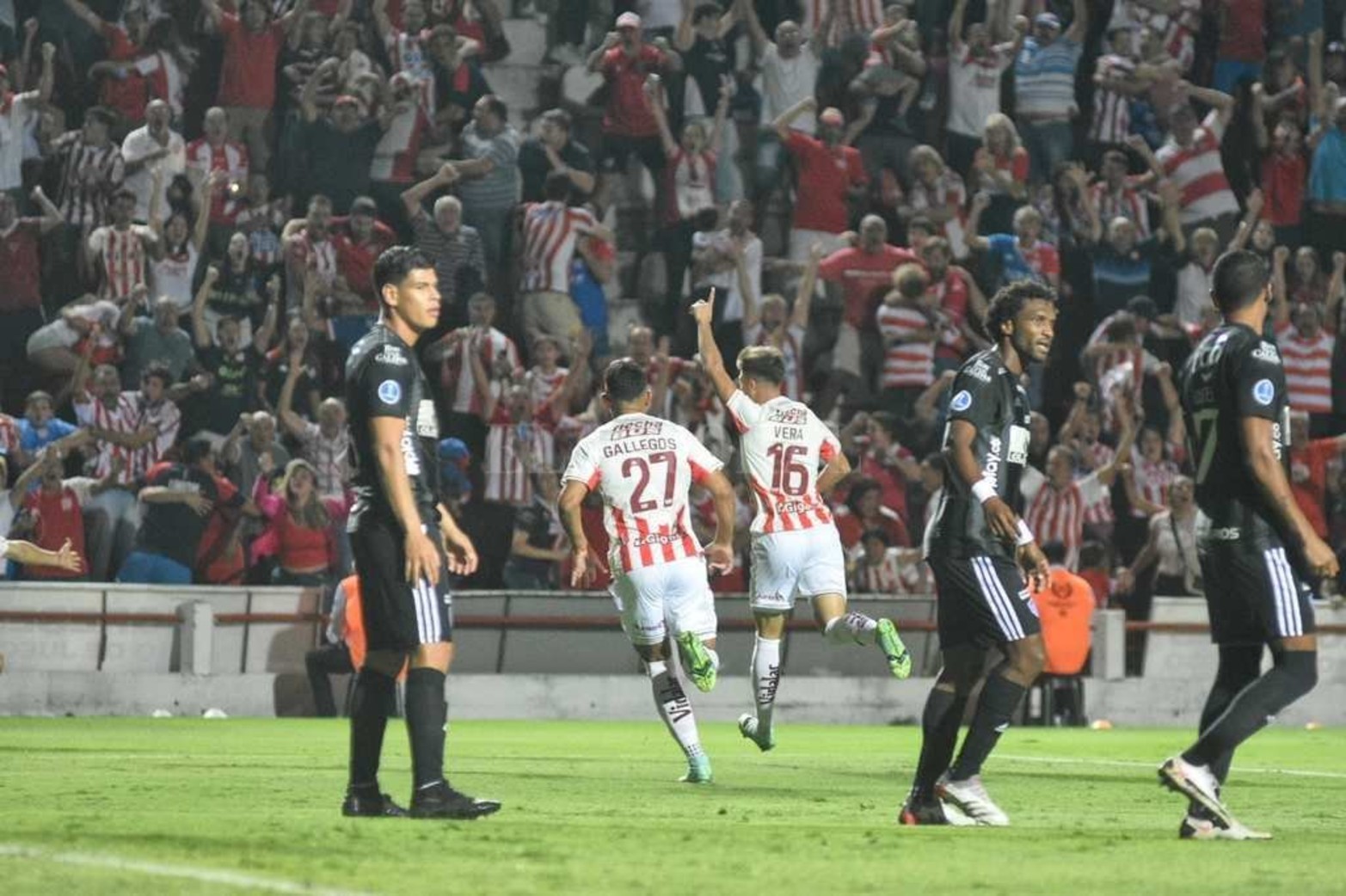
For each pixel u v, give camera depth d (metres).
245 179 42.06
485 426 41.16
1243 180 49.50
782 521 21.22
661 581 18.73
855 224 45.81
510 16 46.66
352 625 35.34
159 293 40.88
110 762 20.95
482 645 38.12
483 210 43.62
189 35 43.00
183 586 36.62
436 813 12.66
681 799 16.14
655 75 45.34
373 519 12.49
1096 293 46.91
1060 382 46.78
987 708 13.48
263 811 13.57
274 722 33.12
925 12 47.97
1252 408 12.45
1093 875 9.66
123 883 8.34
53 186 41.38
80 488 37.53
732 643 39.41
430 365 41.53
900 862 10.16
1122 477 44.34
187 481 37.72
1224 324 12.93
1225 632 12.89
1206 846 11.60
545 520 40.47
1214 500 12.78
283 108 43.22
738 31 46.78
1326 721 42.19
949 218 46.25
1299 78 49.81
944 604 13.79
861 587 40.75
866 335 44.47
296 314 41.41
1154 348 46.38
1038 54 47.94
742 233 43.97
